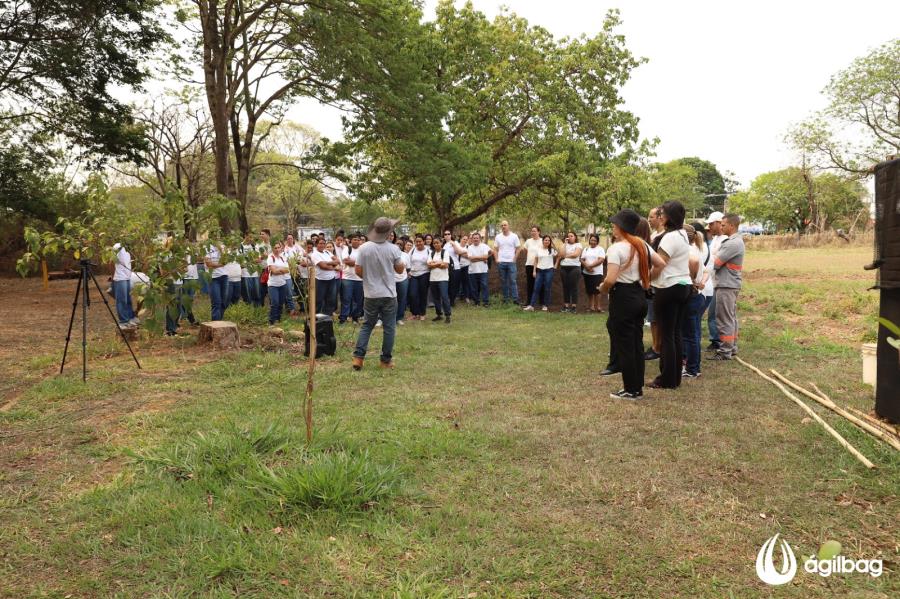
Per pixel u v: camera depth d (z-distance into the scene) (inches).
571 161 832.3
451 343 357.1
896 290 177.3
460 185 772.0
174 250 274.1
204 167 1238.3
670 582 102.7
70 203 1014.4
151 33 706.8
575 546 114.4
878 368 186.1
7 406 217.2
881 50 1379.2
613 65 847.1
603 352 321.1
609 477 146.9
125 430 187.9
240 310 455.8
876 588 99.3
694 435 177.5
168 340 352.2
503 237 573.9
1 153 783.7
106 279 981.8
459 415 201.5
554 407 209.6
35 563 110.8
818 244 1547.7
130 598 99.1
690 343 250.7
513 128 897.5
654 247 247.9
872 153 1470.2
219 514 127.6
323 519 124.1
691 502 132.5
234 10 728.3
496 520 124.8
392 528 121.0
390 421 192.5
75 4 642.2
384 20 673.6
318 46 641.6
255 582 103.0
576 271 524.1
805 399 214.5
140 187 1346.0
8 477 150.9
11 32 658.2
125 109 756.0
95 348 331.9
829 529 119.6
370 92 664.4
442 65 864.3
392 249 276.7
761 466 151.8
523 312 518.0
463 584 101.9
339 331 405.4
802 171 1754.4
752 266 911.7
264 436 165.9
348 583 103.0
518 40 872.9
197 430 176.9
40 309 578.6
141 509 129.5
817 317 407.5
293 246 487.5
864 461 146.5
